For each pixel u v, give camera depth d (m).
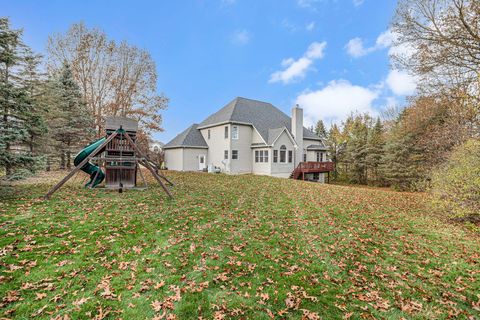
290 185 15.49
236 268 4.22
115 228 5.59
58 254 4.23
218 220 6.84
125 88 27.62
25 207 6.72
